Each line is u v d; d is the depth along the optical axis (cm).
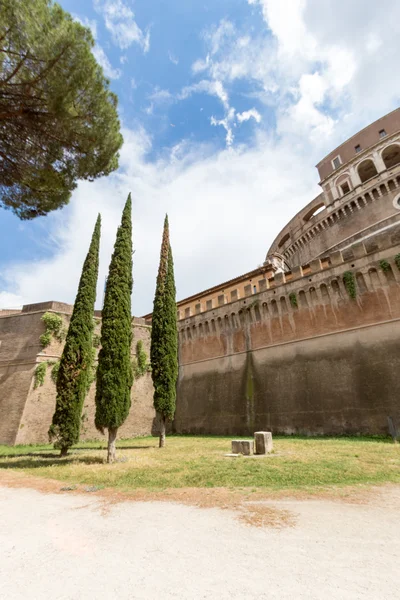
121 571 380
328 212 3828
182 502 707
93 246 2141
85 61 955
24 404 2611
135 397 3372
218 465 1128
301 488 788
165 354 2216
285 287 2842
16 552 443
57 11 912
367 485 802
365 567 379
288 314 2778
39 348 2855
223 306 3366
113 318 1600
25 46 867
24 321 3027
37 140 1119
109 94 1128
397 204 3153
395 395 1980
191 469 1079
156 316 2325
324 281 2577
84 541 482
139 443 2472
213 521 566
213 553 428
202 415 3169
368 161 3688
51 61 904
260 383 2772
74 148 1175
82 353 1825
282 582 345
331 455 1257
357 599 308
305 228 4191
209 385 3225
